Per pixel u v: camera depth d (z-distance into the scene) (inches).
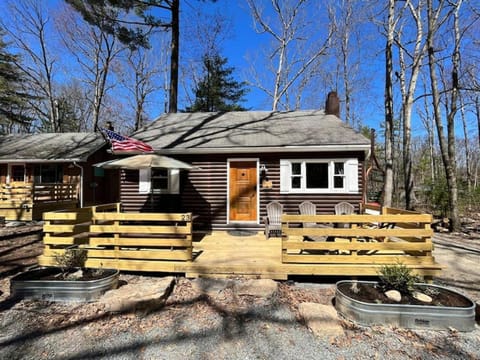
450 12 390.9
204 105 945.5
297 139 336.2
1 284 180.2
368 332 127.8
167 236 207.2
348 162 323.6
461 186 657.0
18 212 426.6
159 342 121.0
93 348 116.7
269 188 334.0
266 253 217.2
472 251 270.2
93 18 513.3
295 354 113.1
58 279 163.6
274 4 672.4
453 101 386.9
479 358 110.2
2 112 830.5
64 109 1083.9
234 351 115.2
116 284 171.0
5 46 777.6
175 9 510.0
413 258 177.0
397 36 493.4
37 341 121.1
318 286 180.1
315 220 182.5
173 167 252.8
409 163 499.8
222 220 339.0
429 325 129.3
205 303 155.6
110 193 652.1
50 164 568.1
